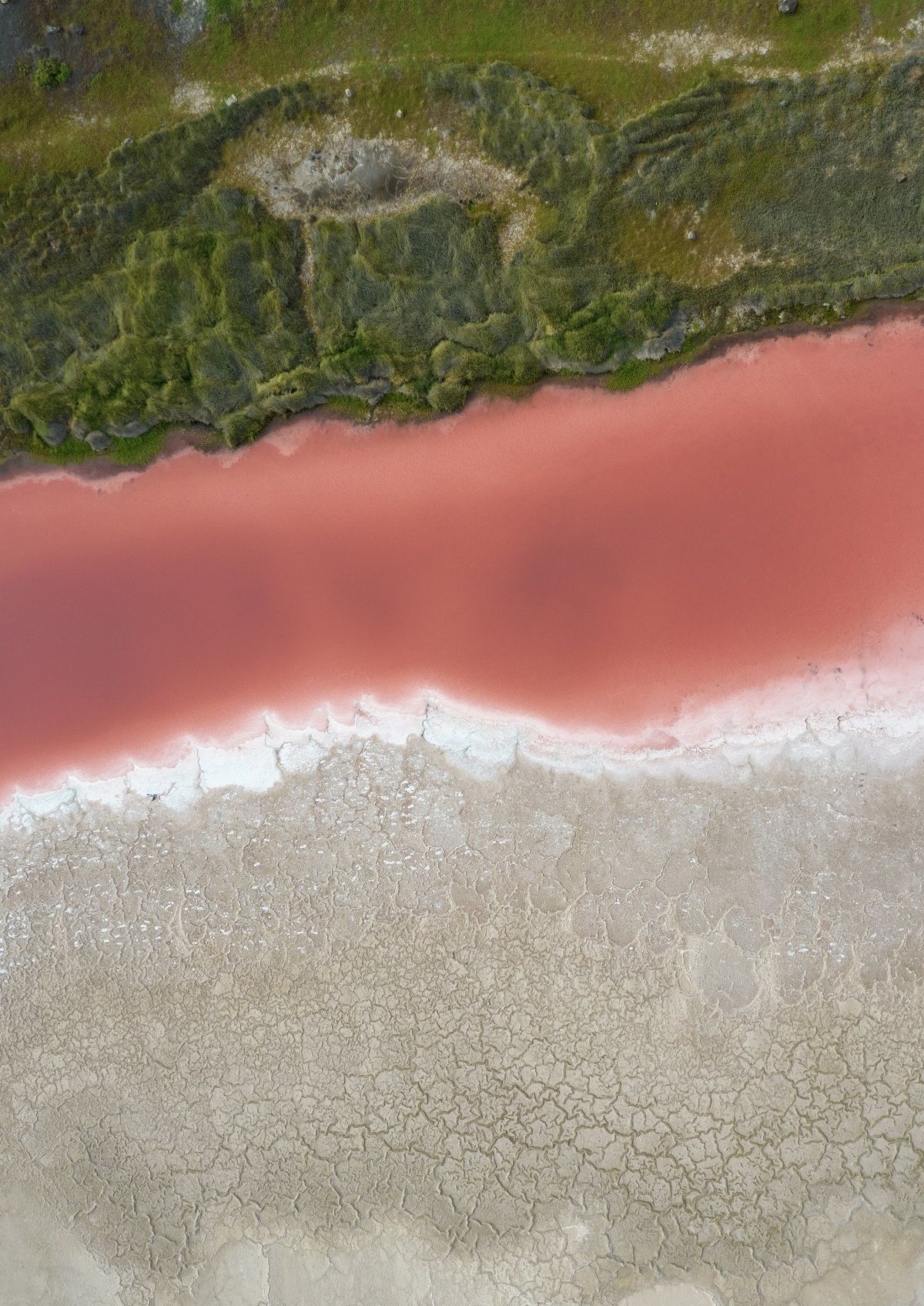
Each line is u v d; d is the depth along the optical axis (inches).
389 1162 374.6
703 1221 359.3
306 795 403.2
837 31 377.7
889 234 380.2
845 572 386.3
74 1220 385.7
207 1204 380.5
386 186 398.3
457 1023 379.9
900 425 386.0
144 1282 379.2
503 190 394.0
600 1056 372.2
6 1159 391.2
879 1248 351.6
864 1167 356.5
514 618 402.3
